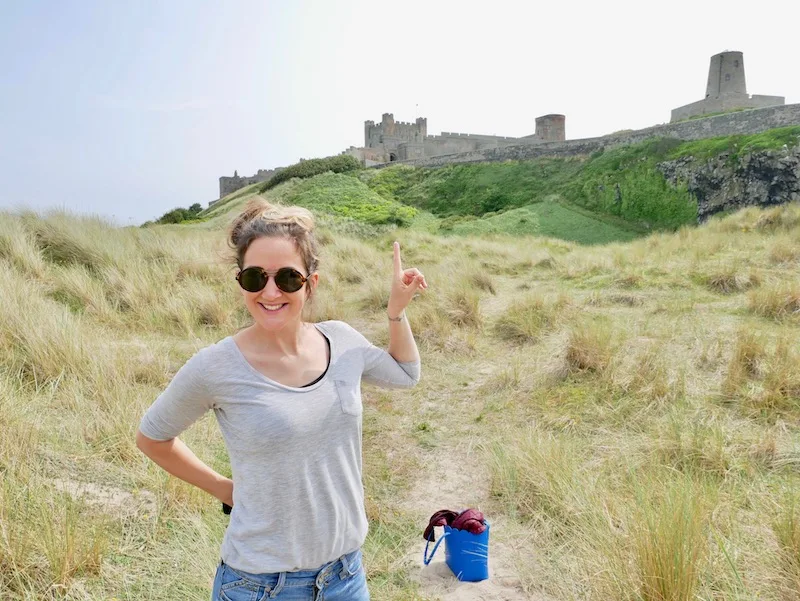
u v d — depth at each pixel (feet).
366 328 26.63
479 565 11.12
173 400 5.46
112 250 31.94
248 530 5.37
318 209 126.52
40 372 16.83
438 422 18.51
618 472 14.14
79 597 9.33
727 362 19.72
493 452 15.69
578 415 17.56
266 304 5.42
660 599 9.10
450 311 27.25
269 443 5.27
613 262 37.68
